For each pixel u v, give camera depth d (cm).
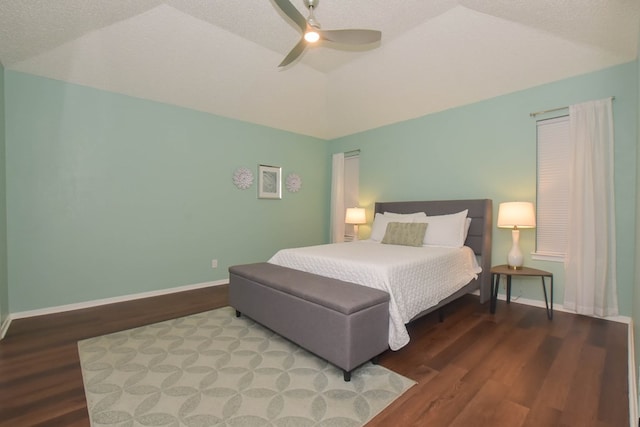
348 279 240
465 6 253
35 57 270
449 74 337
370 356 192
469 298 359
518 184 338
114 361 205
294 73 382
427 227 356
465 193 381
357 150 509
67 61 284
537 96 324
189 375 188
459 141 386
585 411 154
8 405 158
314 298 198
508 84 329
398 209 432
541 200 326
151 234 363
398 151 452
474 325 271
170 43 293
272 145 480
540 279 325
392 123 458
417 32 294
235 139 437
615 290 278
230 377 186
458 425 144
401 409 157
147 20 264
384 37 304
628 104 272
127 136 343
